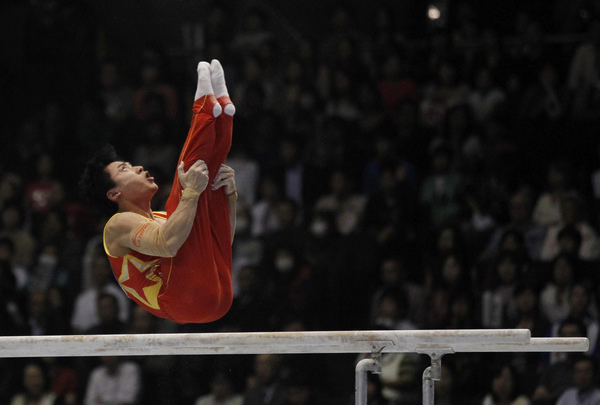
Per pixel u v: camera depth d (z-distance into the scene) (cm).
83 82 3434
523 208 2733
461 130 2966
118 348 1223
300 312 2512
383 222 2738
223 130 1291
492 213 2770
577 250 2536
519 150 2962
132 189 1355
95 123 3209
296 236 2697
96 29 3531
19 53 3581
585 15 3238
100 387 2419
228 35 3491
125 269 1332
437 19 3450
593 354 2377
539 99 3048
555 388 2288
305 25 3644
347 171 2958
